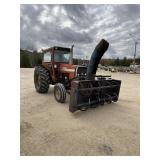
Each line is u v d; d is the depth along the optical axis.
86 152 1.97
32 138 2.26
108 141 2.23
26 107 3.66
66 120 2.95
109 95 3.95
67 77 4.48
